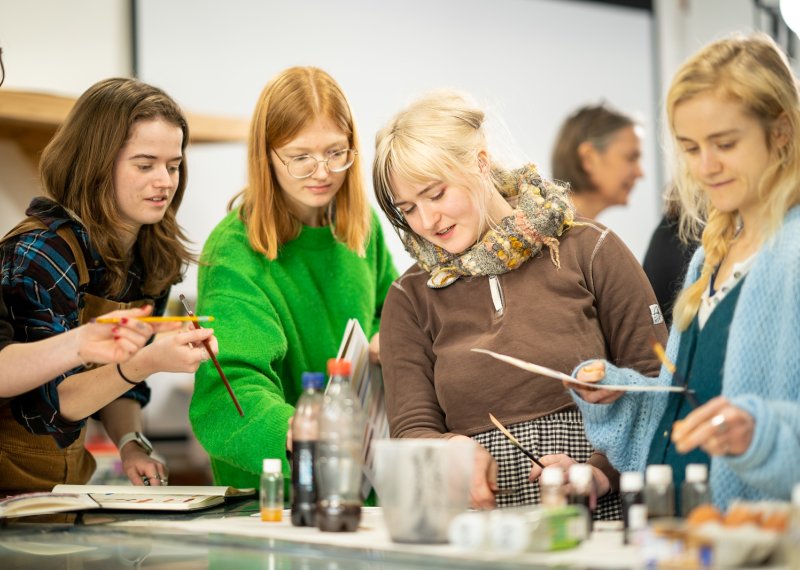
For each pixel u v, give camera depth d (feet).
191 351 6.35
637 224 17.78
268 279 7.72
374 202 15.26
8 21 13.08
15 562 4.86
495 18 16.72
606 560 3.97
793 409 4.40
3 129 11.85
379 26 15.71
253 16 14.71
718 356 5.00
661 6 18.34
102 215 7.18
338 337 7.99
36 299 6.71
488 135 6.49
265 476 5.53
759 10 18.40
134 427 8.15
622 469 5.61
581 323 6.22
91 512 6.00
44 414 6.55
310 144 7.47
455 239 6.32
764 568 3.75
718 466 4.84
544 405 6.18
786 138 4.79
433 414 6.54
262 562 4.44
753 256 4.95
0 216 12.30
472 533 4.16
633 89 18.02
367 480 6.63
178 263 7.91
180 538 4.93
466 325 6.46
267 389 7.23
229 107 14.53
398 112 6.53
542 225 6.27
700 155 4.88
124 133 7.09
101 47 13.70
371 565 4.23
